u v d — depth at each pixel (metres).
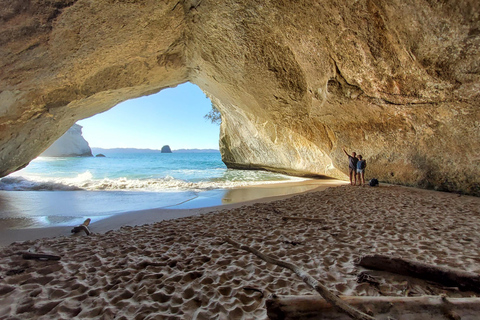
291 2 6.50
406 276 2.32
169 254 3.07
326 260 2.78
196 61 9.91
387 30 5.91
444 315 1.57
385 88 7.05
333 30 6.58
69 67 6.35
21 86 6.12
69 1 4.65
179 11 6.70
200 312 1.90
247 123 15.93
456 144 7.02
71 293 2.19
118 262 2.82
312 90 8.77
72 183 10.64
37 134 8.50
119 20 5.70
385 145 8.91
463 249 2.95
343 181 12.58
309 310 1.65
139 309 1.95
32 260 2.87
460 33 4.95
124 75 8.08
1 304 2.02
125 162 35.75
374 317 1.58
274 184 11.50
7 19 4.36
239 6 6.96
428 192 7.48
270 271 2.57
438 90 6.21
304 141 13.19
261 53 8.53
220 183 11.69
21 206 6.55
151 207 6.51
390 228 3.93
